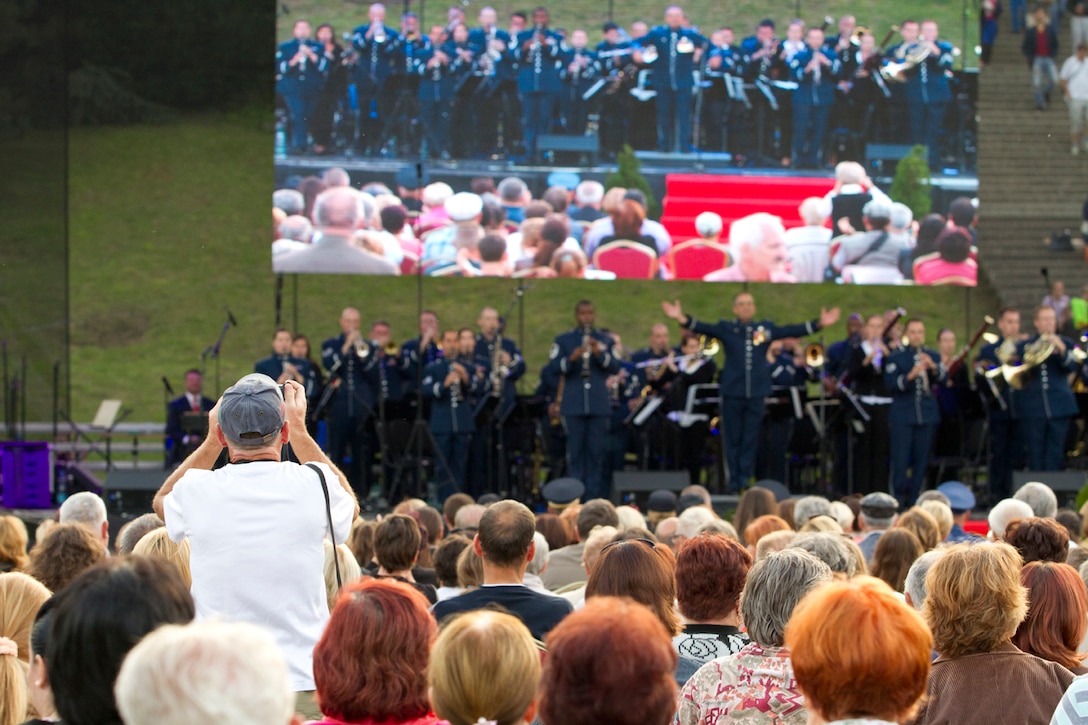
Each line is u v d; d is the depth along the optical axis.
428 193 32.47
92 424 30.02
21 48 29.31
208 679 3.52
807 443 28.55
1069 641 7.37
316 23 32.09
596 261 32.81
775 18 32.88
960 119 32.94
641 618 4.64
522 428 28.98
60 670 4.46
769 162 33.00
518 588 8.17
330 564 8.63
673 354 29.00
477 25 32.53
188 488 7.14
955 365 27.94
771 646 6.51
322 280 38.84
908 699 5.01
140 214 38.88
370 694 5.29
